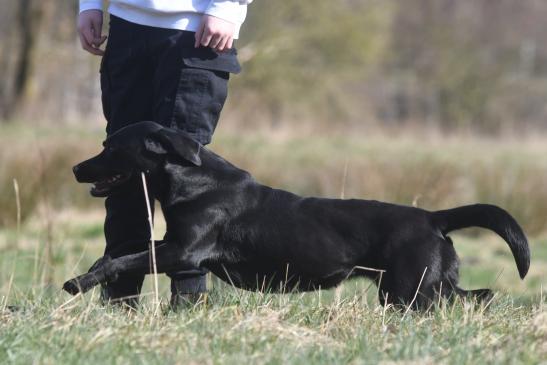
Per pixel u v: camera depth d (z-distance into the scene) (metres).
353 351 7.25
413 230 9.02
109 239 9.37
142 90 9.02
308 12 56.38
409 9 76.94
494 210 9.10
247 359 6.86
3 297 9.93
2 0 61.81
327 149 36.56
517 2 82.69
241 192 8.95
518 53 78.75
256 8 55.59
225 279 9.08
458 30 76.31
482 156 35.09
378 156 32.00
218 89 8.83
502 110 72.88
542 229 24.25
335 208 9.15
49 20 53.53
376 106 74.50
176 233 8.73
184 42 8.66
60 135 33.94
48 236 14.79
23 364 6.68
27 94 51.53
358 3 60.56
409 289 8.86
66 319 7.65
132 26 8.81
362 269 9.14
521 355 7.12
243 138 38.25
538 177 25.64
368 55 59.59
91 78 55.09
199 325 7.66
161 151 8.62
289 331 7.65
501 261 19.97
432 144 40.38
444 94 74.19
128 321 7.79
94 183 9.06
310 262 8.97
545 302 10.40
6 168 22.89
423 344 7.38
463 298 9.12
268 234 8.91
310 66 58.44
